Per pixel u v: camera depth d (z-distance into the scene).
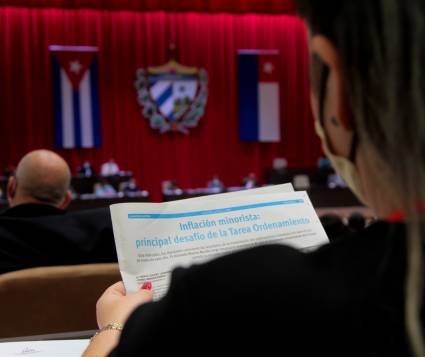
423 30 0.47
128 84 9.94
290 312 0.46
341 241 0.53
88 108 9.66
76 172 9.73
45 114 9.62
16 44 9.48
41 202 2.40
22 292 1.77
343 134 0.56
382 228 0.52
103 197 7.21
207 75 10.21
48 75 9.57
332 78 0.53
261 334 0.46
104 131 9.88
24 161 2.43
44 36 9.55
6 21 9.41
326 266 0.50
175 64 10.06
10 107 9.48
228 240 0.95
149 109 10.03
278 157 10.56
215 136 10.37
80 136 9.62
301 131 10.62
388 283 0.48
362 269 0.49
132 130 10.02
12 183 2.49
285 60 10.49
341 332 0.46
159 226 0.95
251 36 10.34
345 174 0.58
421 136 0.47
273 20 10.39
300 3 0.56
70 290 1.81
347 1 0.51
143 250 0.92
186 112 10.18
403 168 0.48
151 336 0.49
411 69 0.48
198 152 10.34
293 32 10.48
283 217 0.99
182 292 0.49
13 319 1.78
